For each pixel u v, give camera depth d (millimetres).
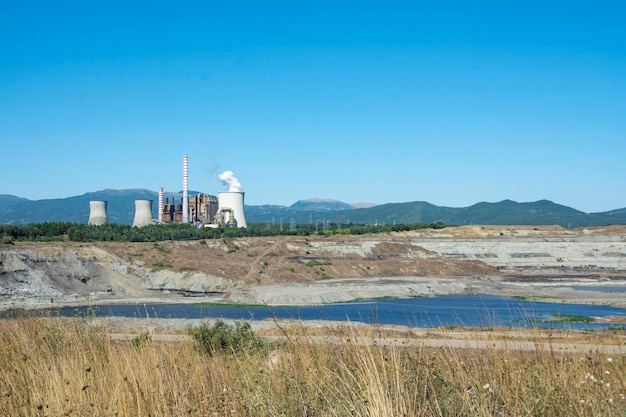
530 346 12781
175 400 8883
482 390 8258
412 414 7309
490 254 166375
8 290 102438
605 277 146500
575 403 8141
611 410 8016
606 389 8742
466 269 152875
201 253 138375
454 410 7941
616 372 9758
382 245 164125
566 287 135500
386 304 98125
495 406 7969
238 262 134125
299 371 9969
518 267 159000
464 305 91562
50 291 105375
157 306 98312
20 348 13016
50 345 13375
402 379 8180
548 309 83375
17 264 108812
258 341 16312
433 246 169625
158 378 9820
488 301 101625
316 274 135875
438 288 122938
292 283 126000
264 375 9898
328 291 112938
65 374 10375
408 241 170750
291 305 101625
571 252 168500
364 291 115312
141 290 118938
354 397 7957
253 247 152500
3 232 145125
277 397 8930
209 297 116625
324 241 162125
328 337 12359
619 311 81562
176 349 14305
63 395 9461
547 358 10852
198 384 10203
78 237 145375
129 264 124938
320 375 9484
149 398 8891
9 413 8930
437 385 8688
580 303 99188
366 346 9242
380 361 9055
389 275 144000
